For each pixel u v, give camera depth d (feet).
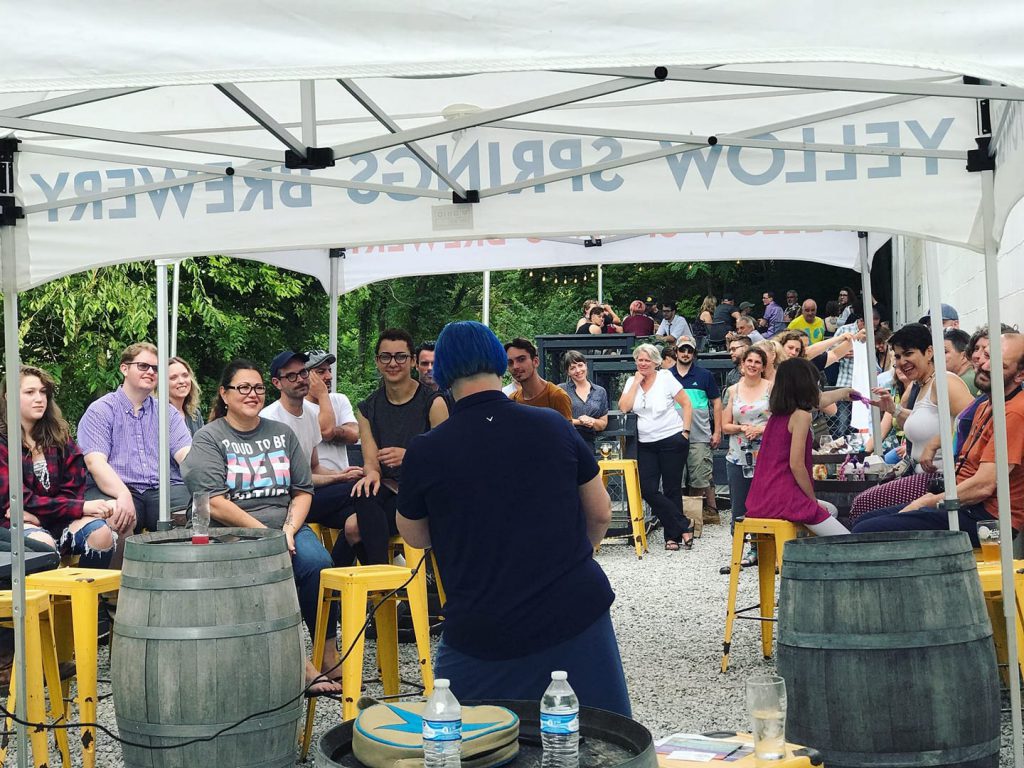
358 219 16.69
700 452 40.24
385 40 8.10
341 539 21.31
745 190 15.60
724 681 20.04
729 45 8.02
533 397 27.30
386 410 20.85
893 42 7.88
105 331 62.39
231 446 19.21
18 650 14.05
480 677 11.23
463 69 8.11
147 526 23.52
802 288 99.35
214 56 8.08
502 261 34.01
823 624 12.80
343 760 8.63
